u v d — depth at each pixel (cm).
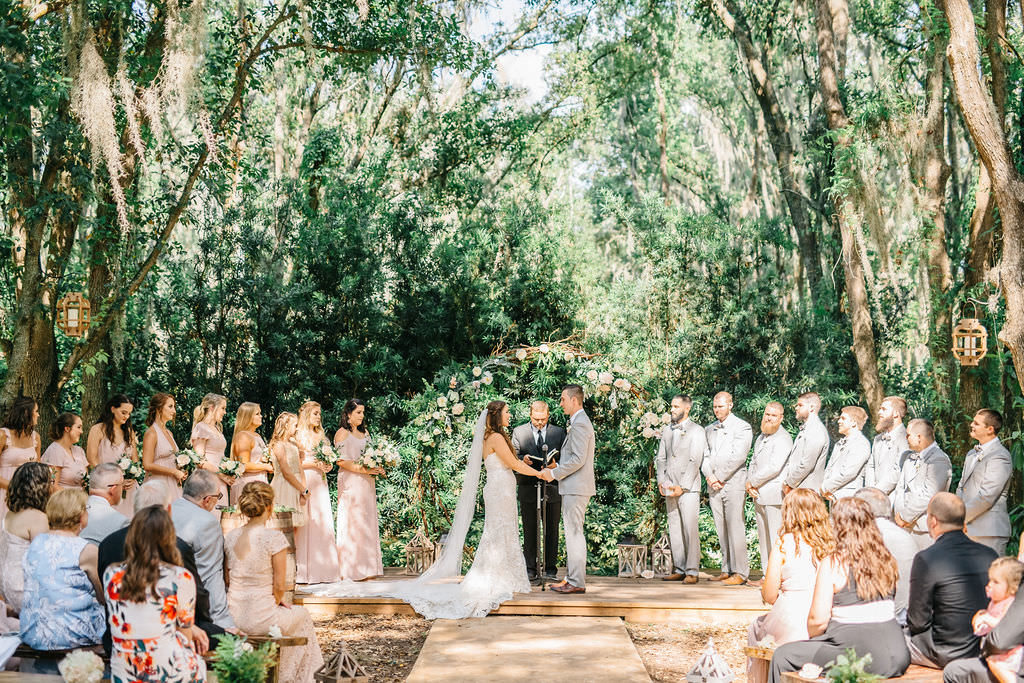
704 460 912
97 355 1098
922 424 756
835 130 1251
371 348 1373
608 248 2077
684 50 2253
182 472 812
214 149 940
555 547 891
